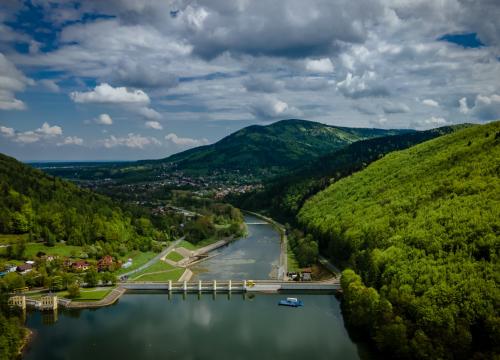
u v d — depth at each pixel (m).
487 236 179.12
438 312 159.25
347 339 193.88
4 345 170.75
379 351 175.12
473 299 156.88
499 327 146.50
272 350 183.50
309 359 174.88
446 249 189.00
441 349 152.50
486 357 143.62
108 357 178.38
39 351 184.50
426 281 174.75
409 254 199.00
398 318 165.38
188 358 177.25
